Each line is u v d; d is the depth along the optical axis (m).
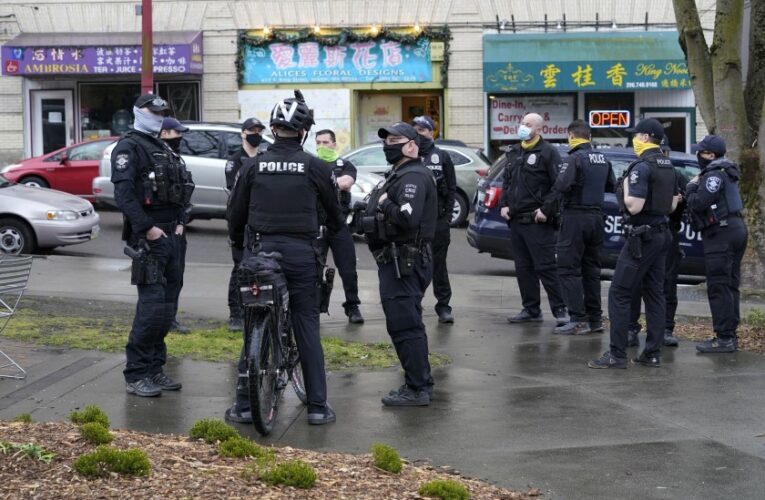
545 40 24.22
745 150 12.20
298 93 6.55
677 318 10.70
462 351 9.04
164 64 24.55
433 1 25.02
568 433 6.46
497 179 13.73
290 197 6.44
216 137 17.97
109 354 8.41
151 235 7.08
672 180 8.32
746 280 12.20
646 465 5.83
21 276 7.56
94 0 25.64
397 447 6.12
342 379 7.92
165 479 4.96
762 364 8.55
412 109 25.77
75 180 21.45
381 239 6.99
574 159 9.54
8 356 8.04
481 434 6.42
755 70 12.57
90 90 26.05
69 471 4.93
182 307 11.06
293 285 6.55
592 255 9.85
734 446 6.22
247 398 6.57
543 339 9.58
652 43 23.92
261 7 25.41
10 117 25.95
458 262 16.11
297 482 5.02
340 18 25.31
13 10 25.72
